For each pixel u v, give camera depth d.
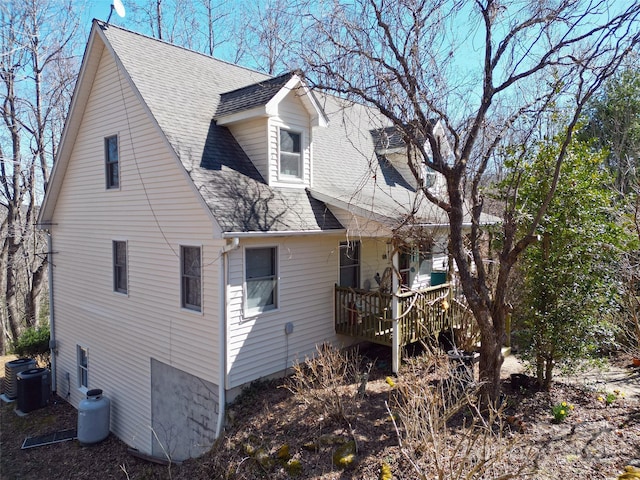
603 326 7.68
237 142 10.15
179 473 7.91
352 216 9.67
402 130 7.39
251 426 7.62
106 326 11.48
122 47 10.19
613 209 7.73
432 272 13.78
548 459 5.89
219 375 8.22
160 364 9.73
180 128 9.20
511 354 10.31
